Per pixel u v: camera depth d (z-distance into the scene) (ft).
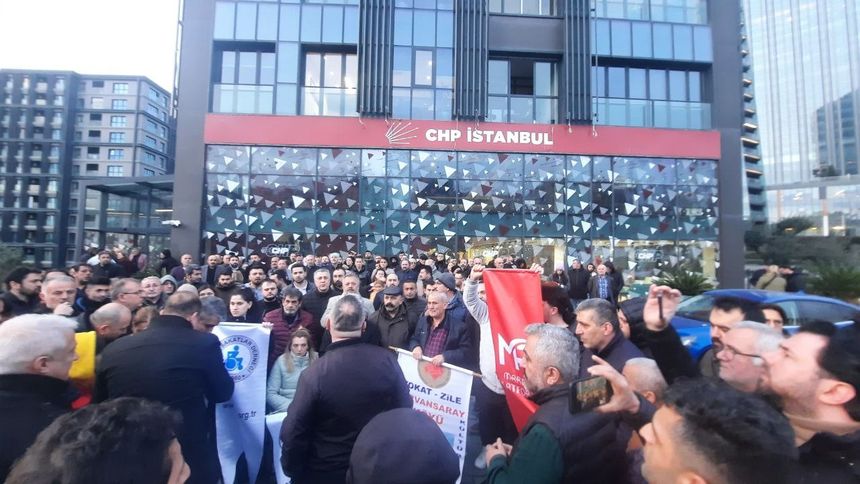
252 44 53.78
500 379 11.94
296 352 14.35
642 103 56.80
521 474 6.06
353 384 8.44
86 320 14.06
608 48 56.39
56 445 3.92
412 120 53.26
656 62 57.47
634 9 57.41
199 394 9.18
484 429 14.12
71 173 299.79
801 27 278.87
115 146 303.27
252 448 12.87
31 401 6.64
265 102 53.26
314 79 55.16
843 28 261.85
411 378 12.99
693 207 55.57
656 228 54.95
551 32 56.95
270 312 17.13
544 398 6.99
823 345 5.70
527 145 54.13
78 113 305.32
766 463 3.68
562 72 56.54
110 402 4.47
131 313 13.15
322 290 19.99
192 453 8.82
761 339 7.02
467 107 53.72
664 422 4.23
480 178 53.93
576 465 5.98
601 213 54.54
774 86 288.10
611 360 8.91
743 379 7.01
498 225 53.62
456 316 16.53
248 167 52.24
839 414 5.50
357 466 5.20
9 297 15.55
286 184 52.42
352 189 52.85
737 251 55.26
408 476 4.98
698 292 46.98
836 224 193.77
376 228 52.65
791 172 275.39
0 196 289.53
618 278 39.73
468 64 54.19
